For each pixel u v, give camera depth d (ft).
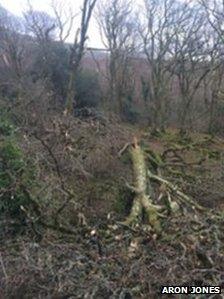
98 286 16.21
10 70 67.82
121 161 33.01
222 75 86.38
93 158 31.73
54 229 21.71
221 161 39.86
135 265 17.01
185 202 27.02
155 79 86.28
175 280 16.58
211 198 32.14
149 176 30.17
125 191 28.66
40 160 28.35
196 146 45.42
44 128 33.96
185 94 85.51
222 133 79.66
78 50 58.54
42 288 16.67
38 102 39.60
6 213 23.66
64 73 73.26
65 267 17.07
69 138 32.65
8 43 75.61
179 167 38.37
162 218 23.09
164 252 18.12
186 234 19.76
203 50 88.02
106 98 88.58
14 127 31.89
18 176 24.99
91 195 28.60
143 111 89.04
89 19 56.49
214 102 81.05
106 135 34.88
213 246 18.89
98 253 18.45
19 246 20.06
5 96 41.57
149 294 16.38
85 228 21.44
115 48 95.20
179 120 86.12
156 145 48.19
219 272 17.01
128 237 20.12
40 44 79.56
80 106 77.77
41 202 24.06
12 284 16.78
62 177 28.12
